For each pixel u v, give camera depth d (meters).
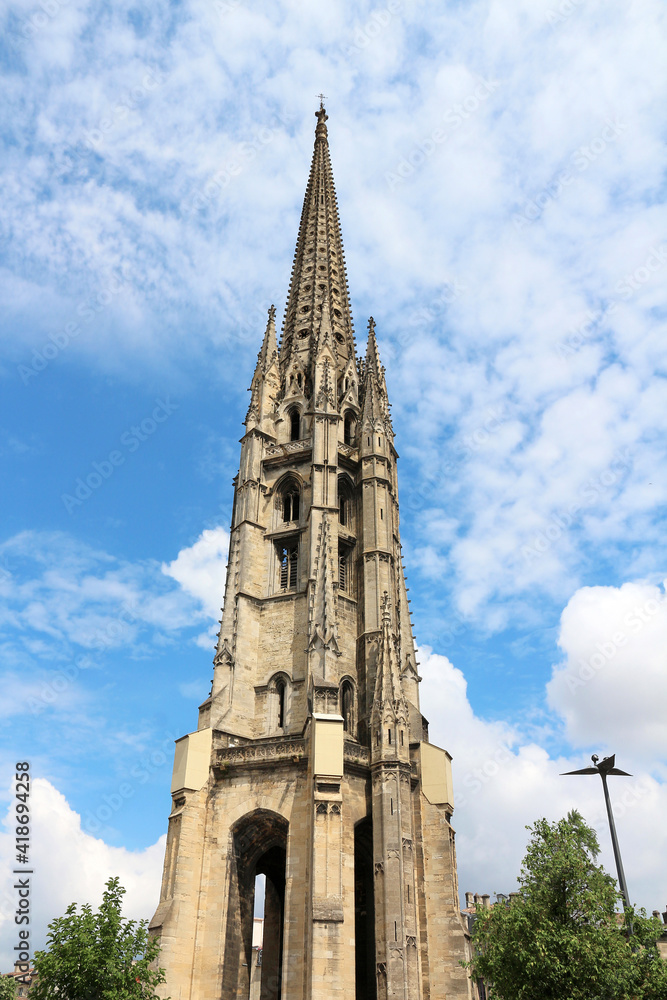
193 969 55.81
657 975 40.34
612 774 44.81
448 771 66.56
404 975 53.19
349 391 88.69
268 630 71.69
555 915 43.31
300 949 55.06
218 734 64.88
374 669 69.38
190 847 59.25
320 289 98.12
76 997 40.97
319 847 55.09
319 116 122.19
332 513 73.88
